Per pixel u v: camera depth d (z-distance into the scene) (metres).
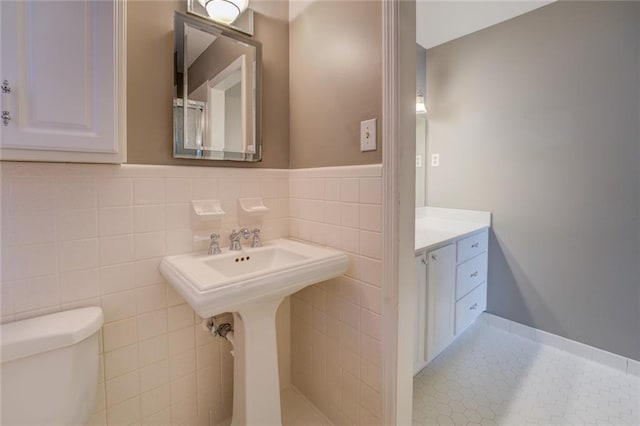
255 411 1.04
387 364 1.06
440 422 1.38
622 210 1.73
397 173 1.00
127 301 1.04
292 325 1.52
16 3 0.68
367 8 1.07
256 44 1.31
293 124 1.44
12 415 0.75
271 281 0.90
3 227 0.83
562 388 1.61
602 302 1.82
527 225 2.09
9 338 0.76
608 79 1.74
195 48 1.14
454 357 1.91
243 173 1.30
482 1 1.91
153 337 1.11
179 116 1.10
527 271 2.10
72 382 0.83
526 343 2.07
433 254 1.64
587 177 1.84
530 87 2.03
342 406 1.25
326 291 1.30
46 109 0.73
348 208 1.17
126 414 1.06
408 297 1.06
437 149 2.53
